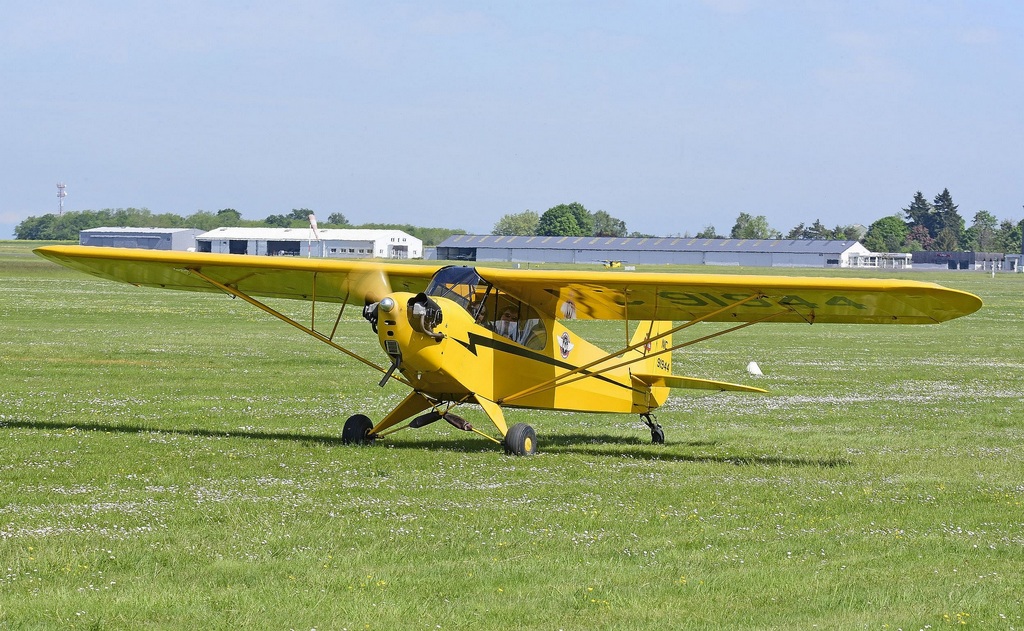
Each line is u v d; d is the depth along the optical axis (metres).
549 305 26.78
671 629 11.65
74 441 24.03
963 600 12.91
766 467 23.81
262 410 31.38
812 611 12.38
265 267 26.44
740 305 24.59
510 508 18.00
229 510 16.98
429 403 26.30
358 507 17.56
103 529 15.42
